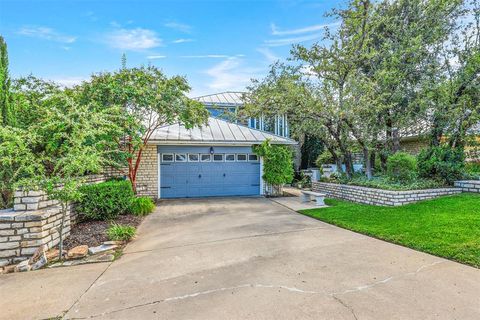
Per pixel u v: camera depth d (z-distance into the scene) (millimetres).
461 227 5383
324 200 10617
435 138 10445
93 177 9047
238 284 3588
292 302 3092
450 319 2701
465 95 9562
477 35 9562
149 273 4090
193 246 5355
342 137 11547
